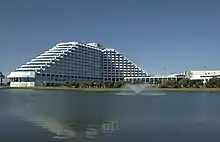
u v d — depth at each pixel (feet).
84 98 256.73
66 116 127.44
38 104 191.31
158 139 81.92
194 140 80.94
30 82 614.34
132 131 91.76
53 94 331.16
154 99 247.70
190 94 335.26
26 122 109.40
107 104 194.70
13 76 620.90
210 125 104.42
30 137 82.79
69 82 640.58
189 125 104.12
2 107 169.17
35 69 623.36
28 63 640.58
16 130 92.94
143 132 90.58
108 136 85.35
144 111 148.97
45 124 103.50
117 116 127.13
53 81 654.12
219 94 332.19
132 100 232.12
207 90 418.10
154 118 121.19
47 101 218.18
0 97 265.54
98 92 388.16
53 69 654.94
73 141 78.95
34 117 123.65
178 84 505.66
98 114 135.13
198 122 111.34
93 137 83.30
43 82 631.97
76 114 136.05
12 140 79.46
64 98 258.16
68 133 88.99
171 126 101.71
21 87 574.56
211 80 509.35
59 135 85.66
